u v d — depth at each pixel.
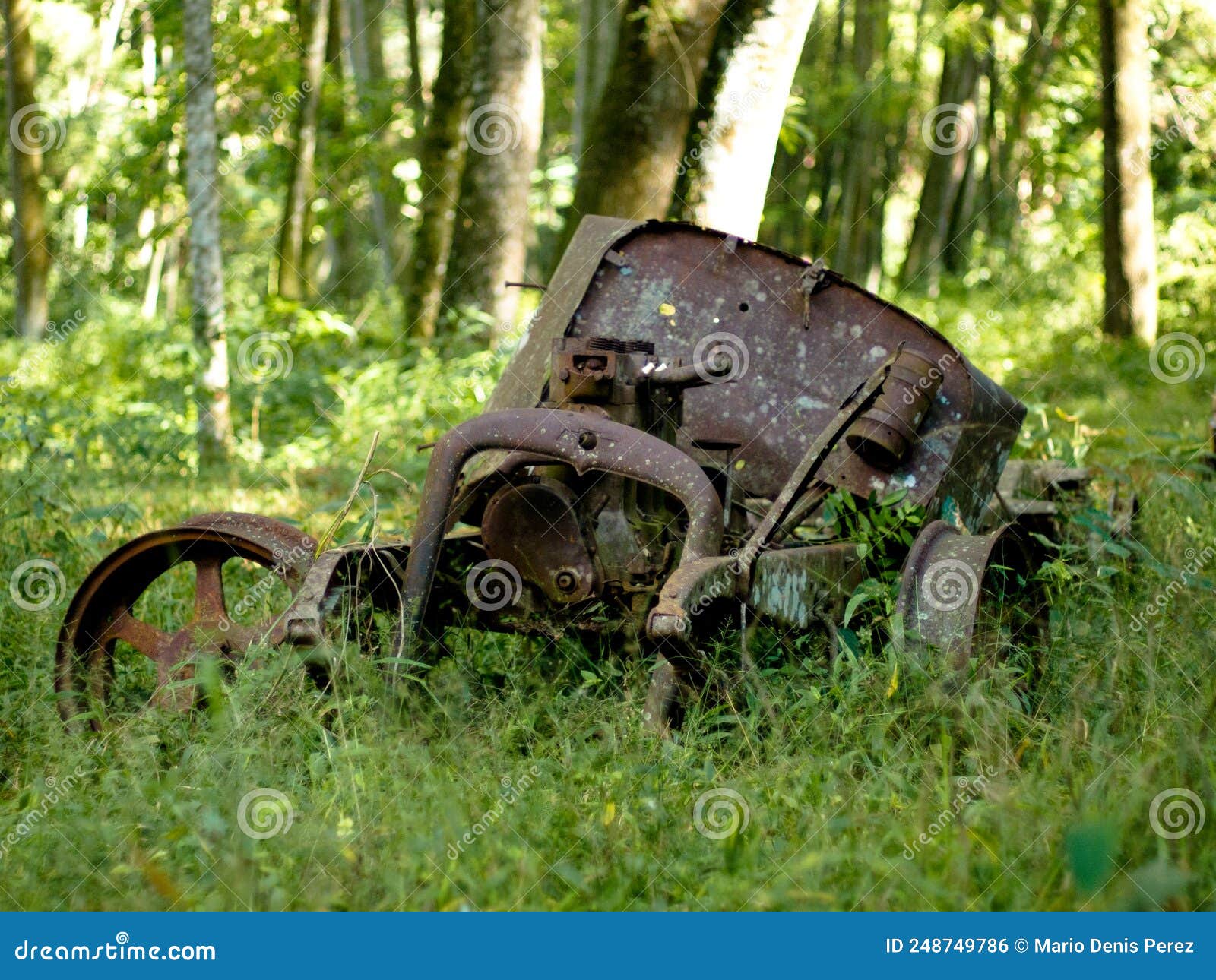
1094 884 2.91
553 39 29.58
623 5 11.55
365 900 3.42
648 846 3.67
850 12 30.94
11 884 3.56
